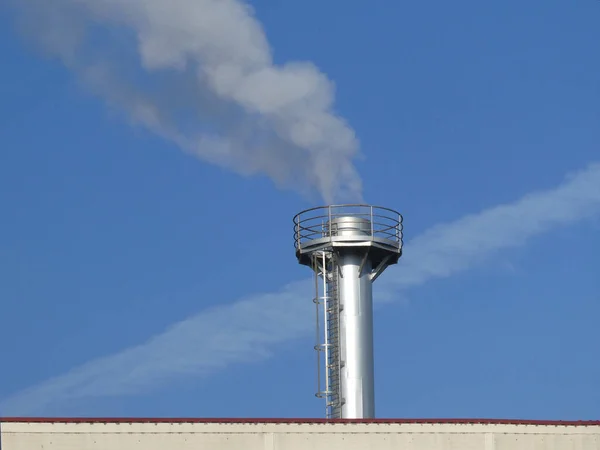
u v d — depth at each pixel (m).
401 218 81.75
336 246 80.00
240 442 60.50
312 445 60.94
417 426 61.81
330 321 79.75
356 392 78.00
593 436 62.78
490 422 62.31
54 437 59.22
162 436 60.00
